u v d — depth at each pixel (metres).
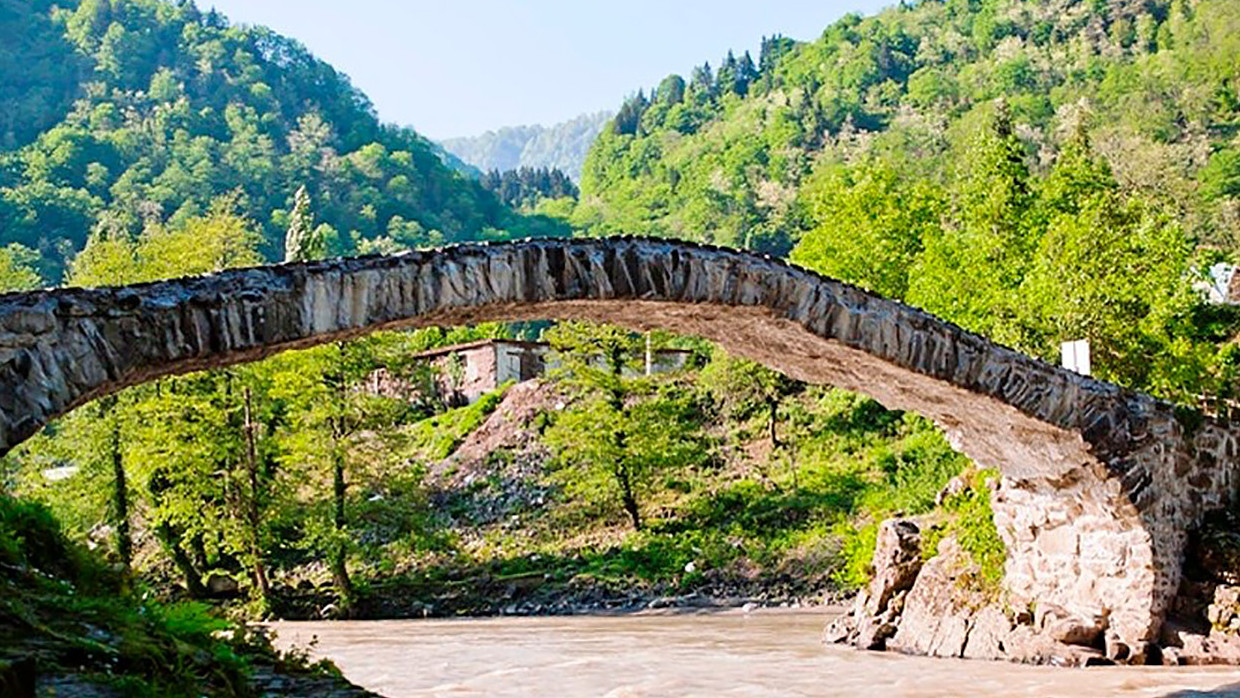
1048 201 36.41
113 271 30.12
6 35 130.00
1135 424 14.95
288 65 141.88
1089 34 130.88
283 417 31.61
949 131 113.50
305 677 9.54
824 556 29.59
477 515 36.66
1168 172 75.19
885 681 14.34
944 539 17.77
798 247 40.88
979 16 144.00
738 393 41.28
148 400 28.09
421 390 46.91
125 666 7.45
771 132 127.19
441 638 21.83
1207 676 13.77
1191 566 15.48
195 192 104.31
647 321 11.81
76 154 103.75
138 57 131.88
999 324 23.27
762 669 15.85
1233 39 105.94
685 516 34.19
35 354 7.74
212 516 28.14
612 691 14.23
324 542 28.98
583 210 138.38
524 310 10.38
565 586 29.77
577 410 34.91
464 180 134.38
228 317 8.62
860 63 140.00
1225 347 29.11
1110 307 21.97
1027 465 15.55
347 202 114.56
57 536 11.59
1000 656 16.03
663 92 169.38
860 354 12.54
